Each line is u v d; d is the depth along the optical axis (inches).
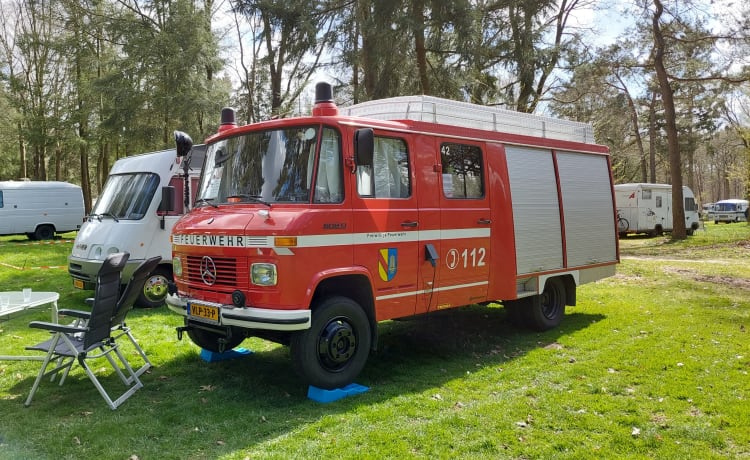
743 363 240.1
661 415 186.4
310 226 192.1
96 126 975.0
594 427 175.9
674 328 303.7
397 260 221.3
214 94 791.1
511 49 655.1
